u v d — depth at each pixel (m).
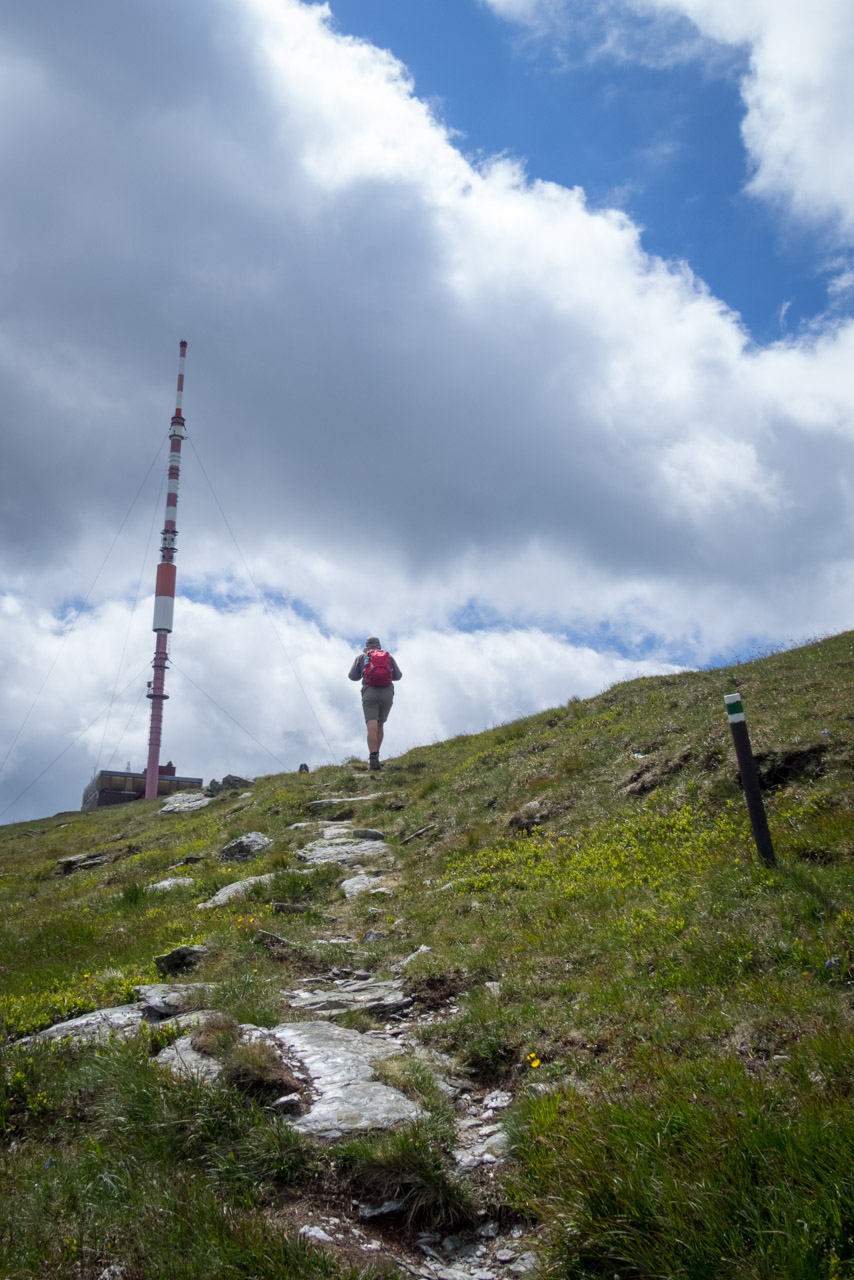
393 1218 4.51
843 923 6.56
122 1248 4.08
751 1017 5.62
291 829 19.06
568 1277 3.86
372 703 24.83
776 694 14.31
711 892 8.10
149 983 8.88
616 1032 6.09
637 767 13.91
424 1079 5.88
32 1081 6.23
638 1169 4.09
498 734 23.02
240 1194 4.59
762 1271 3.43
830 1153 3.83
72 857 24.09
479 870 12.52
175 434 115.56
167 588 107.94
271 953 9.59
